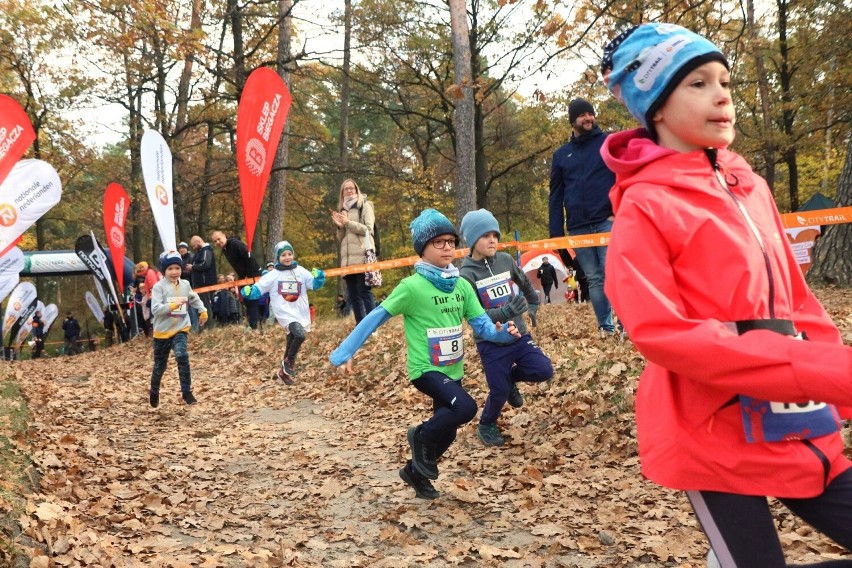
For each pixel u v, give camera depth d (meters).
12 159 11.69
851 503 1.60
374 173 26.36
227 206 33.50
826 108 22.88
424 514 4.53
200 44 17.86
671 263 1.70
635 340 1.62
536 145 29.19
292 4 20.48
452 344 4.65
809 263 12.07
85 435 6.98
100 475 5.54
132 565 3.81
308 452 6.31
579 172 7.04
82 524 4.32
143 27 17.58
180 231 28.45
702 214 1.69
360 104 29.31
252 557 3.97
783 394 1.43
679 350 1.53
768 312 1.68
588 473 4.85
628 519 4.12
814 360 1.40
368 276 10.74
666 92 1.77
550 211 7.38
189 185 26.34
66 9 19.16
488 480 5.00
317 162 24.02
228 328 15.60
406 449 6.15
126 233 36.09
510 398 6.00
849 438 4.35
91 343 34.06
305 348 11.43
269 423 7.77
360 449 6.33
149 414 8.38
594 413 5.70
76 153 30.53
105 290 22.28
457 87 9.89
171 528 4.56
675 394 1.72
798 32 23.27
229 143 31.23
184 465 6.04
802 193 31.77
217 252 39.53
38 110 28.95
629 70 1.85
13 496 4.34
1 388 8.70
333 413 7.93
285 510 4.88
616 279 1.69
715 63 1.75
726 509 1.64
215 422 7.95
